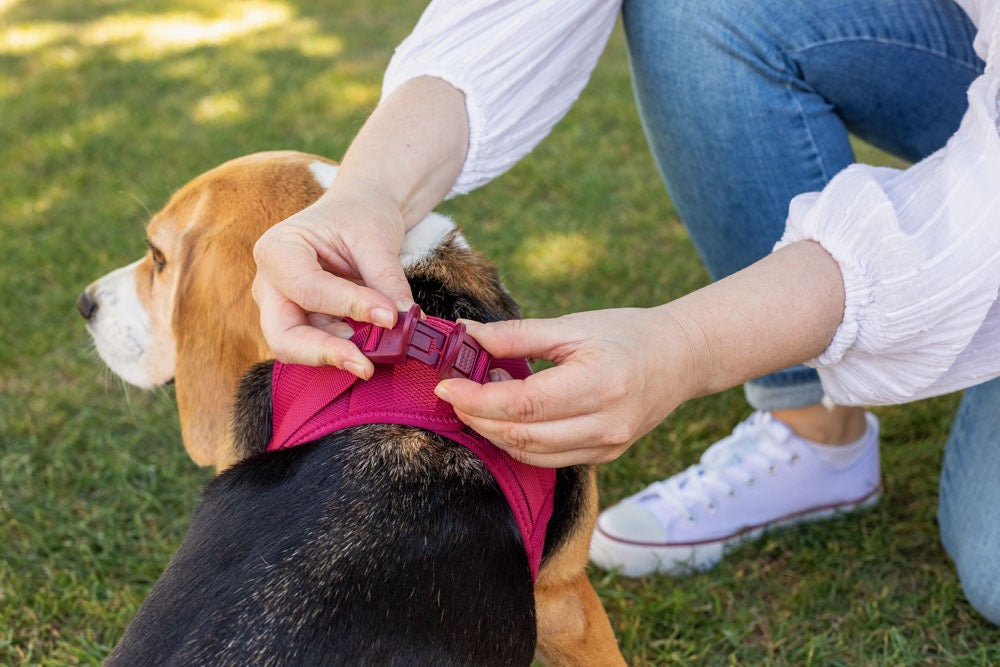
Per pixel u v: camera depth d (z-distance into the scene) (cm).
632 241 388
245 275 175
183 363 182
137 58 659
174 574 139
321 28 728
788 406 246
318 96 566
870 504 257
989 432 205
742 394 300
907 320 144
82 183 457
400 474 143
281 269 132
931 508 256
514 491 150
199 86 594
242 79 604
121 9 804
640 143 485
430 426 147
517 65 178
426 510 140
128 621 225
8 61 660
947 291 142
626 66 600
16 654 221
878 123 217
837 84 208
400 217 150
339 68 623
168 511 265
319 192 183
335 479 142
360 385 150
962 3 184
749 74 207
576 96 199
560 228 399
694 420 293
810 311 143
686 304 138
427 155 166
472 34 177
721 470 250
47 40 712
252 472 149
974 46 166
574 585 176
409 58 179
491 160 182
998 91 154
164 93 584
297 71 618
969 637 220
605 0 192
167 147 496
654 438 288
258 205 181
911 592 233
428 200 169
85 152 490
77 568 244
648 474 274
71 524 256
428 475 144
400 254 167
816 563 241
